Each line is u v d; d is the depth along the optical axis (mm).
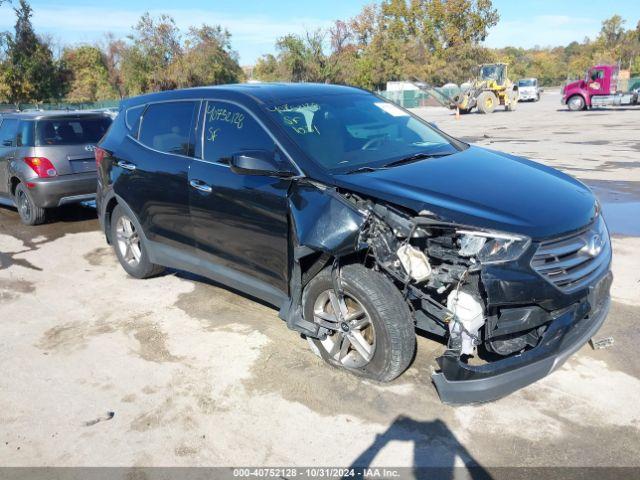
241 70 49562
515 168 3924
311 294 3783
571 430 3102
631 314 4398
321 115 4348
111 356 4230
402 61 54312
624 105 33688
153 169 4926
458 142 4699
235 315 4812
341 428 3234
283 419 3350
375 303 3359
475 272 3125
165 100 5102
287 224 3799
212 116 4551
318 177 3693
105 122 8594
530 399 3396
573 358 3826
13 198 8664
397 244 3381
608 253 3486
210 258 4586
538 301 3023
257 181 3998
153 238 5156
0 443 3285
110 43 61125
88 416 3494
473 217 3111
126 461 3078
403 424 3230
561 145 14688
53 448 3217
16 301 5434
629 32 90875
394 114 4805
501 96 34000
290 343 4250
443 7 53062
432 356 3900
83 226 8297
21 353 4355
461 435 3113
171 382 3822
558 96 59719
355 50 54188
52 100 41750
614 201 8109
